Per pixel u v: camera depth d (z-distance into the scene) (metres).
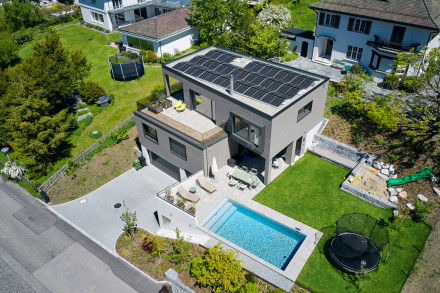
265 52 42.12
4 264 25.78
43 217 29.59
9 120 31.98
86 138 37.62
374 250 23.03
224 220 26.75
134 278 24.12
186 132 28.66
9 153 38.31
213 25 47.69
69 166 33.72
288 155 31.11
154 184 32.44
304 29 51.56
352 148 31.52
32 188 32.84
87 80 45.94
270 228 26.11
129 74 44.81
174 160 31.38
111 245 26.78
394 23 35.75
